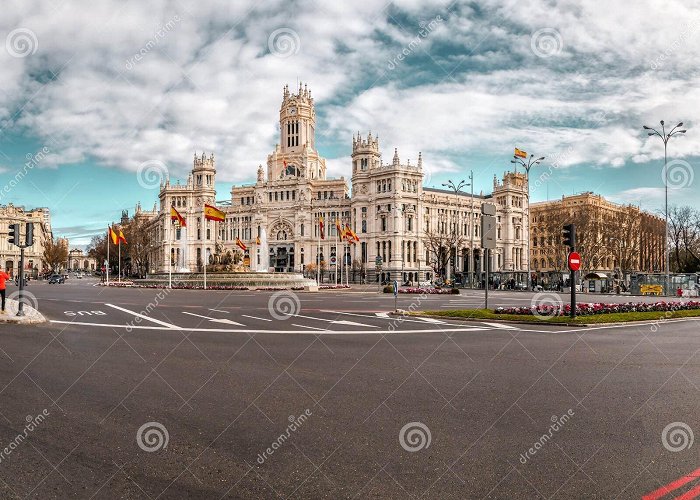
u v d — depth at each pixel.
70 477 6.67
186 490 6.29
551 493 6.26
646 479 6.68
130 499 6.06
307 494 6.18
